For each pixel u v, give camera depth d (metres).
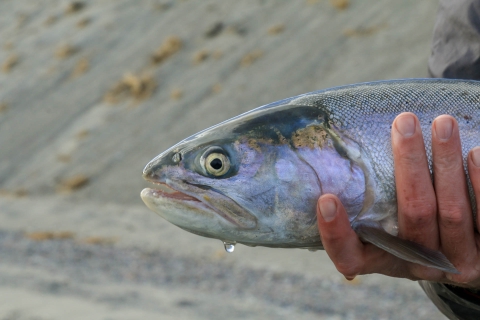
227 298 2.42
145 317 1.78
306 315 2.24
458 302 0.65
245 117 0.64
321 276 2.83
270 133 0.63
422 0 6.29
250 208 0.62
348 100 0.63
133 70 7.29
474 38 0.66
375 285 2.64
